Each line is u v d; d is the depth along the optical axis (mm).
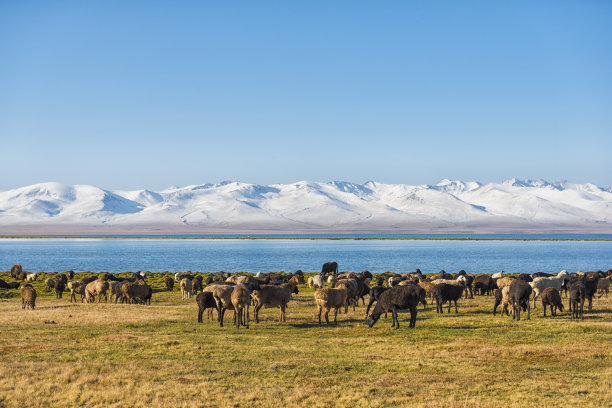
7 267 133625
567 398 17594
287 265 139250
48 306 42719
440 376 20281
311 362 22234
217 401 17453
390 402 17453
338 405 17172
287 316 35719
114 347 25016
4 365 21266
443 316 34875
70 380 19594
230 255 195375
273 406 17172
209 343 26047
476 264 141250
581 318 32438
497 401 17297
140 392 18203
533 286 39781
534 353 23547
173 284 67250
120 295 47000
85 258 175875
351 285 38156
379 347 25188
